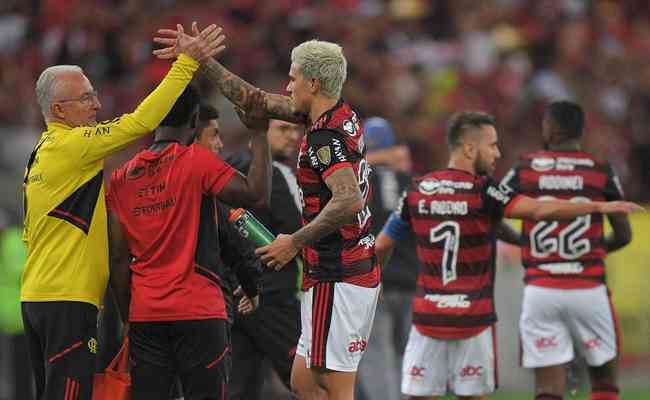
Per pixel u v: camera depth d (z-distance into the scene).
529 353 27.94
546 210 24.39
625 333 47.19
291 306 26.50
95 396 20.94
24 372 39.16
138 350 20.83
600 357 27.64
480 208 25.02
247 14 63.16
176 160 20.58
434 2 68.81
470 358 25.34
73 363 20.70
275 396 37.94
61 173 20.64
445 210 25.30
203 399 20.70
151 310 20.38
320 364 20.33
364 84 61.00
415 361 25.81
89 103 21.50
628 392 44.03
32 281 21.03
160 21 61.84
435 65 64.75
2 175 50.44
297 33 62.53
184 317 20.30
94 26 61.25
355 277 20.33
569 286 27.48
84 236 20.72
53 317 20.72
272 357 26.45
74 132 20.67
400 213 26.03
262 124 20.81
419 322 25.66
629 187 59.78
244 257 22.17
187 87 21.00
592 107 64.00
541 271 27.75
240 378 26.44
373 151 33.94
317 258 20.41
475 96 63.06
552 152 27.89
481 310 25.31
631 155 61.25
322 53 20.05
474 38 66.56
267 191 20.84
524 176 27.89
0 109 57.12
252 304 22.92
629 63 67.62
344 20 64.25
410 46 65.94
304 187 20.28
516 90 64.38
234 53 60.25
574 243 27.53
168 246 20.44
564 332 27.78
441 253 25.41
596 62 67.00
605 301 27.64
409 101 61.62
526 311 28.02
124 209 20.78
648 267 47.56
